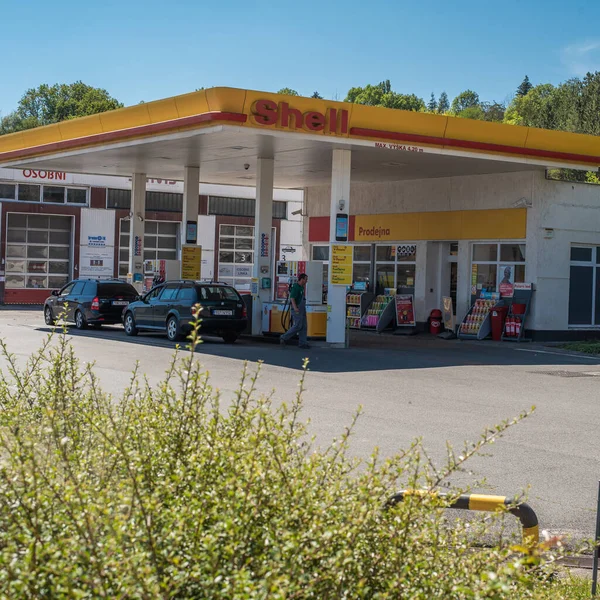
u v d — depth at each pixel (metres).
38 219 42.16
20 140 27.91
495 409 12.48
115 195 43.66
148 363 16.86
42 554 2.85
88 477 3.74
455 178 26.78
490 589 3.01
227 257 46.97
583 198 25.34
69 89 99.06
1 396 6.84
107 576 2.78
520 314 24.45
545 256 24.59
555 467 8.98
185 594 2.93
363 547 3.25
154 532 3.11
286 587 2.79
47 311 28.42
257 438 3.70
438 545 3.57
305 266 23.02
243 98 18.86
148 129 21.50
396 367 17.41
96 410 5.45
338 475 3.75
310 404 12.33
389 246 29.12
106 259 43.44
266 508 3.28
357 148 21.27
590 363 19.36
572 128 44.72
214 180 32.72
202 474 3.61
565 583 5.18
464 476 8.31
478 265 26.23
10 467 3.31
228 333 23.22
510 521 6.55
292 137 19.72
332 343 21.73
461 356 20.11
